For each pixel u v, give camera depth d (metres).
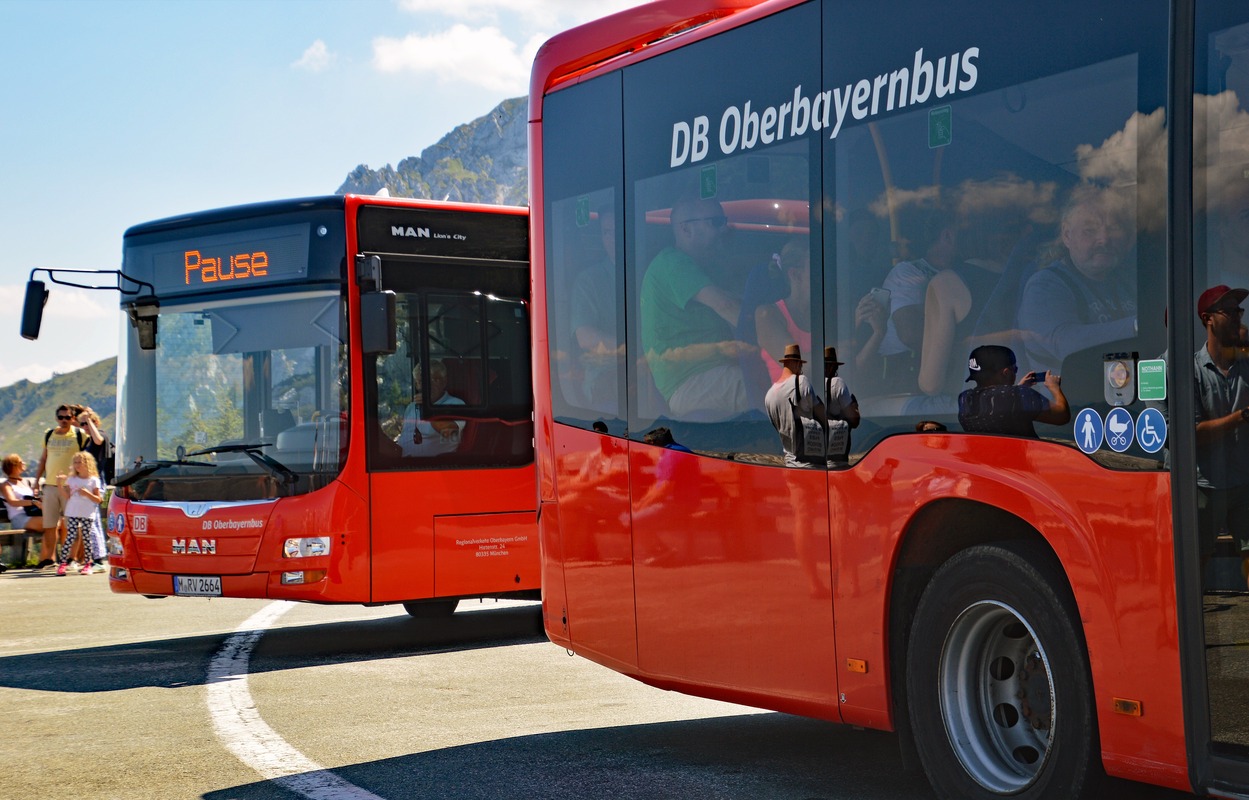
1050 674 5.14
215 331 11.98
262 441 11.69
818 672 6.08
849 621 5.91
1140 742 4.79
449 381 11.99
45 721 8.41
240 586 11.57
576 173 7.73
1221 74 4.62
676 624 6.89
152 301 12.23
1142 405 4.79
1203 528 4.62
